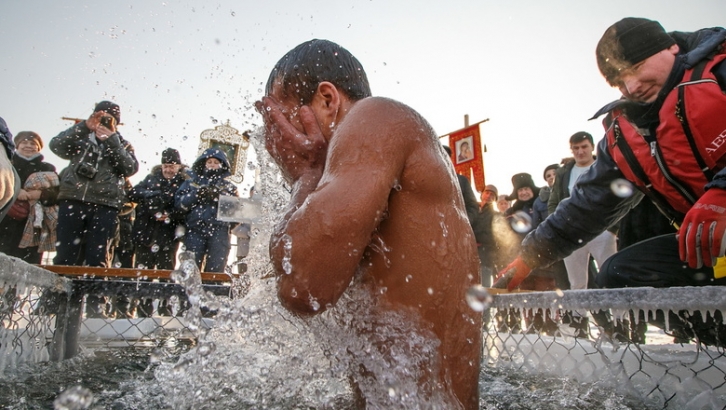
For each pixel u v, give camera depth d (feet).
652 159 7.32
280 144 3.69
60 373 6.00
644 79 7.07
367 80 4.07
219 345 4.14
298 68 3.84
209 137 15.20
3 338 5.78
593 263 14.19
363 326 3.29
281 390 3.87
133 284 9.14
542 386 6.27
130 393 4.54
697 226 5.46
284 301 2.83
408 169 3.26
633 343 6.03
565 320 7.85
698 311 5.26
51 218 15.12
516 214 16.85
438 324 3.23
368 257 3.34
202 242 14.73
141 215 15.14
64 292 8.27
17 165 14.96
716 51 6.84
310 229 2.77
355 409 3.32
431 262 3.25
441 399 3.07
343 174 2.94
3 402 4.47
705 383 5.09
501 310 9.04
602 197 7.89
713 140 6.70
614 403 5.40
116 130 14.14
